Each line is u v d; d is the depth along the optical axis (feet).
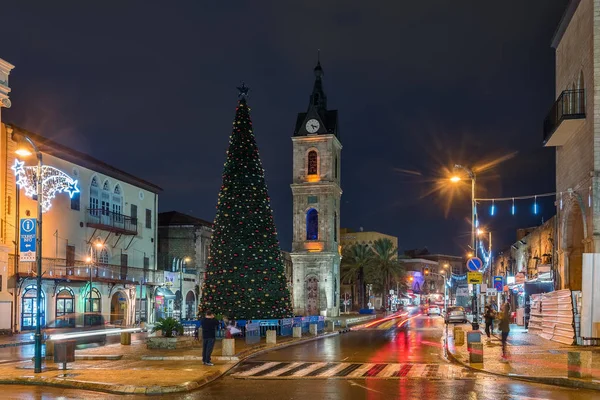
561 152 106.73
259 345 97.09
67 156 154.10
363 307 286.87
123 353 83.25
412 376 61.36
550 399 47.06
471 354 68.85
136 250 189.26
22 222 70.64
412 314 303.07
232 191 125.18
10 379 57.93
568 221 100.99
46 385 56.54
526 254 177.78
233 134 127.75
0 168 131.54
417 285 478.18
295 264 244.63
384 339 117.80
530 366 65.57
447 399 47.42
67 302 152.15
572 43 97.60
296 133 250.78
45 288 144.15
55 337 111.45
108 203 174.70
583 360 69.15
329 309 238.89
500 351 81.35
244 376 62.49
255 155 127.75
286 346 102.06
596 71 84.38
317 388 53.67
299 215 246.88
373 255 297.33
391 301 360.07
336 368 68.74
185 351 85.71
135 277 182.29
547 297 105.81
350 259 287.89
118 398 49.08
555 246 120.57
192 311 220.23
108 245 173.06
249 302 120.78
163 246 223.92
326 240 243.40
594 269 84.23
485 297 219.61
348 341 113.19
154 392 51.52
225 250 123.24
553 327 100.01
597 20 84.48
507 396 48.67
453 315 175.22
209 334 69.67
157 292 198.39
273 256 125.70
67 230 154.10
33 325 140.26
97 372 61.98
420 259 491.72
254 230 124.06
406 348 96.12
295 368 69.21
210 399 48.26
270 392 51.62
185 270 221.87
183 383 53.88
